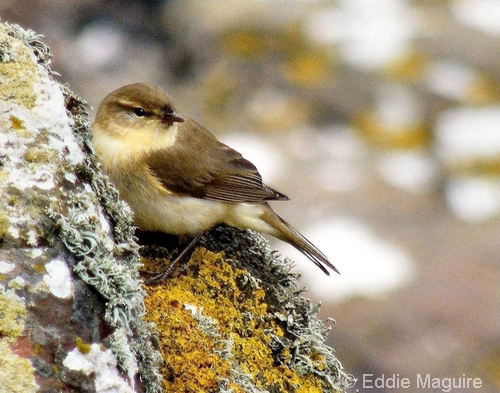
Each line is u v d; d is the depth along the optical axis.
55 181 5.26
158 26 20.28
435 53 21.67
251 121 19.27
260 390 6.11
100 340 4.96
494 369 13.09
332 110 19.84
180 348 5.95
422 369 13.09
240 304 6.73
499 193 17.83
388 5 23.34
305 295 14.26
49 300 4.86
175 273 6.89
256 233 8.09
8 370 4.62
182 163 8.11
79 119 5.93
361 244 15.74
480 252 15.82
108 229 5.55
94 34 18.80
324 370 6.69
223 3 21.80
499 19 23.25
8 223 4.93
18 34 5.85
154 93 8.17
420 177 18.33
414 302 14.31
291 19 21.98
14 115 5.34
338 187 17.48
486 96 20.58
